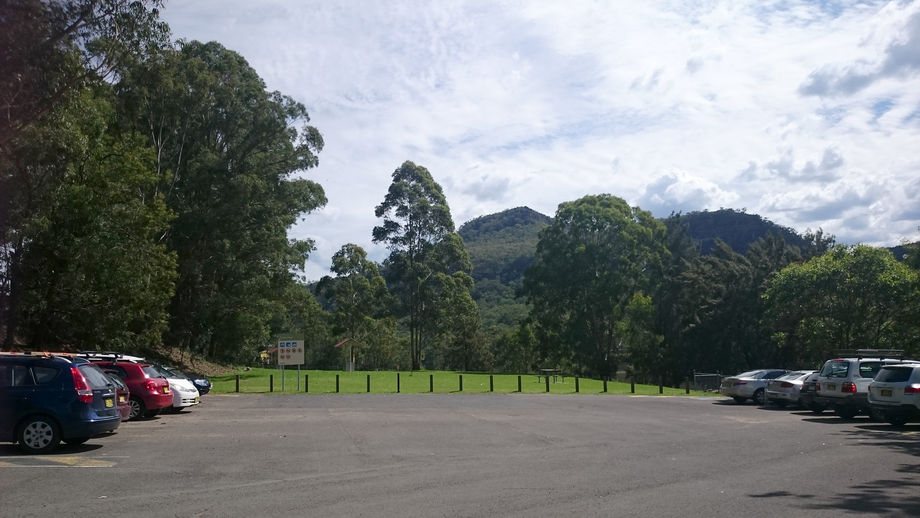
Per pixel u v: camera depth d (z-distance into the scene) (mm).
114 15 20859
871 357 23109
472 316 80500
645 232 66688
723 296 62594
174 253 36375
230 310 48594
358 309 80375
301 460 12359
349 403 26594
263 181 45062
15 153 23922
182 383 22531
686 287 67312
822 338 42750
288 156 47281
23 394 12953
